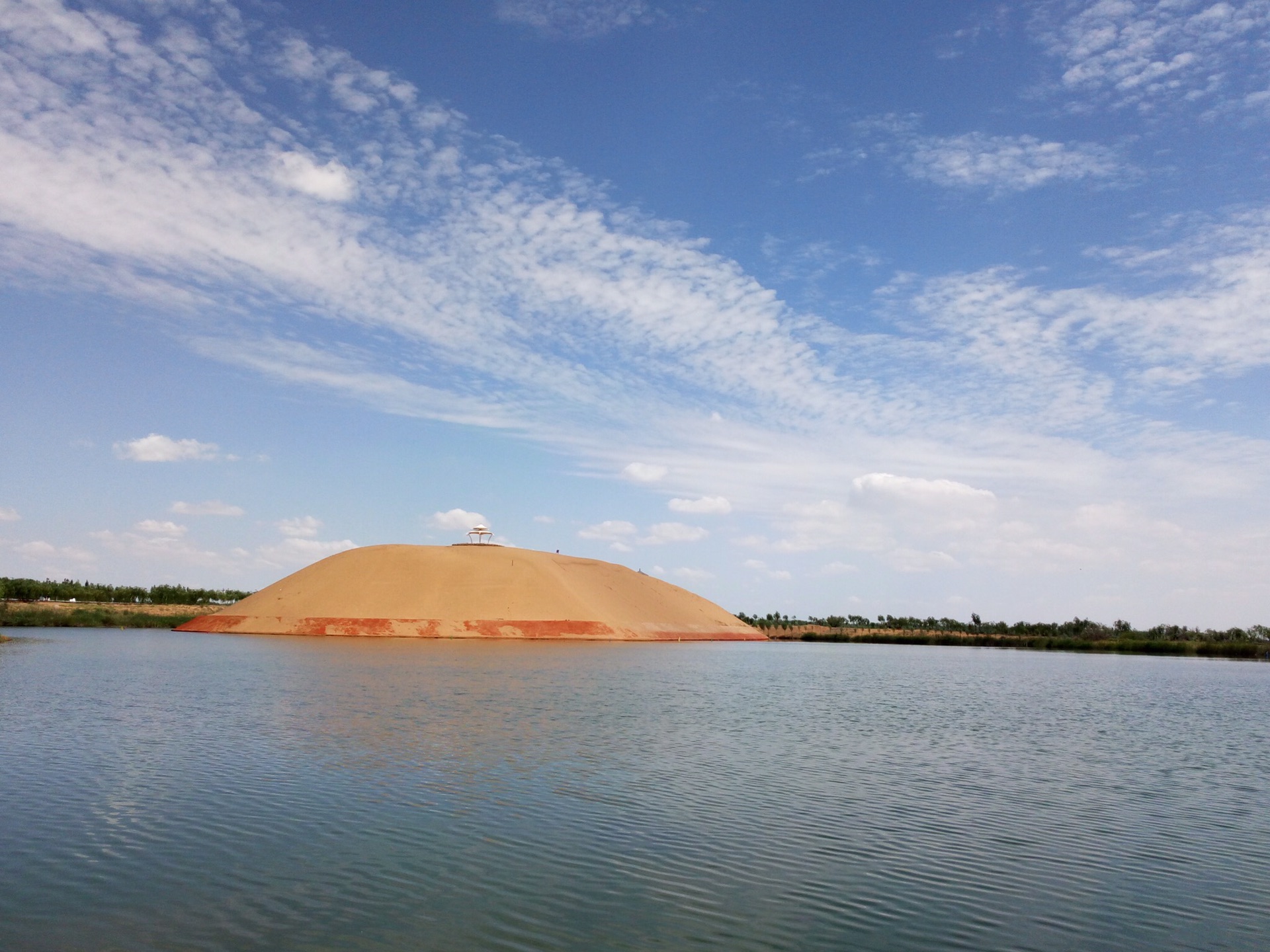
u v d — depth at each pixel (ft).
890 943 37.17
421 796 59.67
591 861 46.62
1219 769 81.25
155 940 35.01
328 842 48.80
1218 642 434.30
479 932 36.83
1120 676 219.61
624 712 109.81
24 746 75.97
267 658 189.06
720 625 461.78
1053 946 37.60
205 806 55.88
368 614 333.62
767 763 76.79
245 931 36.22
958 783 70.74
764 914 40.01
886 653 342.23
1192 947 37.93
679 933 37.32
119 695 115.24
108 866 44.04
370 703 110.42
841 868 46.93
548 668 183.11
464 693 125.80
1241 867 49.08
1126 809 63.05
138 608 511.81
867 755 83.46
